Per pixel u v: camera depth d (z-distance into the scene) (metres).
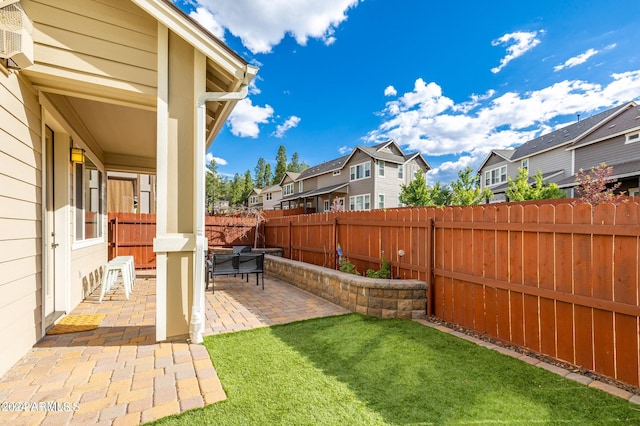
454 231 3.80
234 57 3.28
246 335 3.34
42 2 2.76
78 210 4.62
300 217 7.79
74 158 4.19
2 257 2.41
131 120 4.57
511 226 3.14
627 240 2.35
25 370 2.49
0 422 1.85
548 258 2.85
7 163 2.49
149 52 3.22
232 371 2.51
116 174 9.91
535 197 11.87
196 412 1.97
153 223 8.34
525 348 3.02
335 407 2.04
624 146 13.07
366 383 2.34
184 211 3.29
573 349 2.66
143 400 2.09
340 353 2.89
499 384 2.33
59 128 3.80
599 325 2.50
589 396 2.17
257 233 9.92
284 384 2.32
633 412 1.98
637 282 2.29
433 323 3.80
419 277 4.29
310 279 5.43
